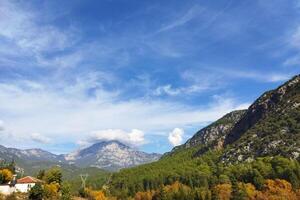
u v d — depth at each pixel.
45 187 192.12
